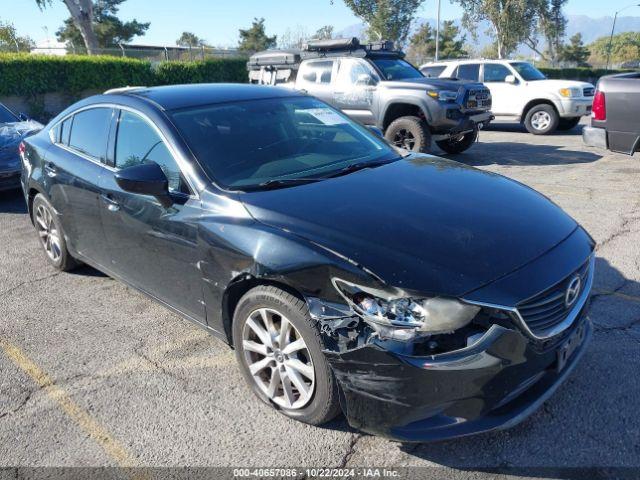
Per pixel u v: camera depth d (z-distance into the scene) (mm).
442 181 3365
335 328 2490
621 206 6395
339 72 10492
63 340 3908
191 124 3594
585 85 12945
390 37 37188
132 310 4344
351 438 2775
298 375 2789
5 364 3627
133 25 49844
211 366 3502
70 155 4426
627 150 7734
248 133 3693
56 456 2768
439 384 2318
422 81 9469
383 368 2365
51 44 47406
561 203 6609
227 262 2924
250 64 12859
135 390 3279
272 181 3264
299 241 2682
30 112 17203
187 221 3193
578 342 2805
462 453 2633
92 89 18453
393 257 2496
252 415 2996
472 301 2342
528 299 2412
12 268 5316
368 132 4301
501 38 43656
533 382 2568
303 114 4133
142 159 3658
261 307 2838
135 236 3664
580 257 2770
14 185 7508
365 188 3184
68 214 4480
